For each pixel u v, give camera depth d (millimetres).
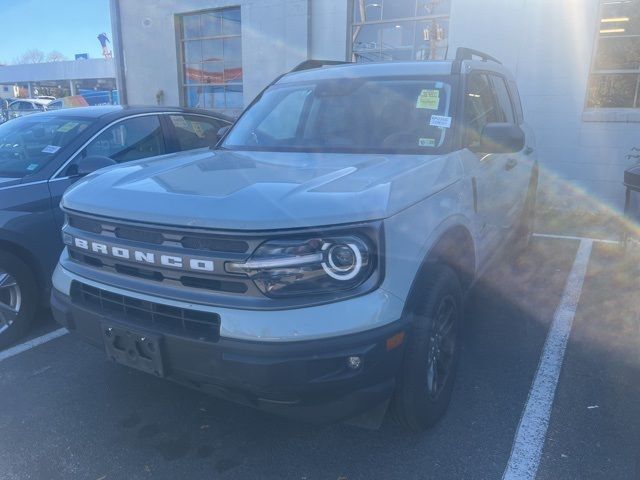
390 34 10148
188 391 3531
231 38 11867
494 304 4887
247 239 2301
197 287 2465
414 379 2727
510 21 8438
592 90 8344
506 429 3096
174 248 2459
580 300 4977
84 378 3691
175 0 12156
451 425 3133
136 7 12797
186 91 12867
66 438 3057
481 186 3625
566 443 2971
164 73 12852
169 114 5508
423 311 2719
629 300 4945
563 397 3408
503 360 3873
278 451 2941
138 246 2555
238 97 12133
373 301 2387
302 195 2482
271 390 2314
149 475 2766
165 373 2535
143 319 2600
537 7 8250
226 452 2938
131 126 5070
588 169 8430
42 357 3975
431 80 3891
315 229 2307
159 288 2537
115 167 3371
